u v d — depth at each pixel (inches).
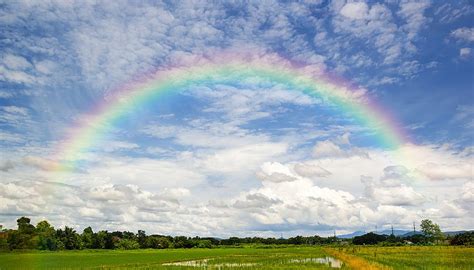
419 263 2970.0
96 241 7810.0
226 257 4463.6
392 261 3191.4
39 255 4874.5
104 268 2935.5
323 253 5398.6
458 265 2797.7
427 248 5959.6
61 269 2842.0
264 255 4904.0
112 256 4699.8
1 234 5684.1
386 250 5565.9
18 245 5738.2
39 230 6614.2
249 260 3868.1
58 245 6870.1
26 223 6205.7
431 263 2960.1
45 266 3090.6
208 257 4478.3
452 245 7436.0
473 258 3454.7
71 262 3614.7
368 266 2748.5
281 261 3676.2
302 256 4557.1
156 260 3912.4
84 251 6648.6
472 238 7303.2
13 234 5782.5
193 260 3922.2
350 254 4613.7
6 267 2970.0
